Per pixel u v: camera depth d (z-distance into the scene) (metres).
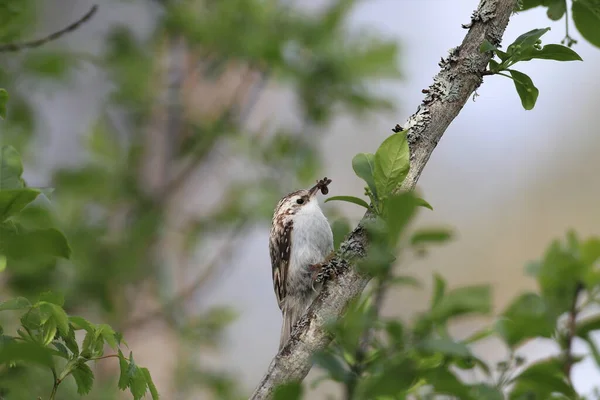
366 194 5.13
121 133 13.88
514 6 5.53
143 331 12.19
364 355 4.19
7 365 5.88
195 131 13.57
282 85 12.47
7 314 7.65
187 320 12.29
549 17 6.36
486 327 4.95
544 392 4.85
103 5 15.78
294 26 12.47
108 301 11.53
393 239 4.19
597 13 6.14
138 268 12.12
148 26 13.86
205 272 12.74
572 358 5.23
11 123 11.52
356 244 5.07
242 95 13.45
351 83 12.39
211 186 14.65
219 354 12.97
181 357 12.16
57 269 9.94
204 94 13.92
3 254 4.07
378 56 12.37
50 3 15.69
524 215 21.02
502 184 21.42
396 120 14.24
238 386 12.30
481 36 5.47
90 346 4.84
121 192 12.91
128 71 13.05
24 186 4.65
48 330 4.72
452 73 5.44
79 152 13.91
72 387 7.72
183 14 12.67
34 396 6.66
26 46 6.99
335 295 5.00
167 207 13.19
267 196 12.66
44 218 4.74
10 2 8.54
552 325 5.17
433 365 4.68
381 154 5.04
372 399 4.02
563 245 6.08
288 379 4.93
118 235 12.34
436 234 4.20
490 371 4.54
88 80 13.53
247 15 12.42
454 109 5.39
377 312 4.30
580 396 4.93
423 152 5.29
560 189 21.09
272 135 13.41
